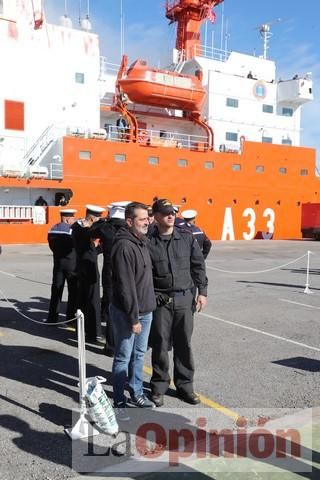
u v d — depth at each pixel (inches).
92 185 813.2
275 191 1049.5
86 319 242.5
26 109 788.6
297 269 595.5
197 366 207.6
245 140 1002.1
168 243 165.8
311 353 230.4
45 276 472.4
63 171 789.2
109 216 238.4
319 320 306.3
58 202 831.7
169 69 1067.3
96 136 818.2
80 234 242.4
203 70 990.4
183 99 869.8
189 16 1028.5
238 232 1005.2
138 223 154.5
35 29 789.9
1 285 415.5
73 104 820.0
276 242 1025.5
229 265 627.8
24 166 774.5
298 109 1088.8
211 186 952.3
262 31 1138.0
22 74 783.1
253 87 1022.4
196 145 982.4
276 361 216.7
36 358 214.1
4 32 765.9
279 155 1047.6
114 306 156.5
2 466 124.6
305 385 185.8
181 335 166.7
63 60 817.5
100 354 223.3
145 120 946.7
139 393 165.0
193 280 174.2
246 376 195.5
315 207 1088.8
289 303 367.9
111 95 946.1
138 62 850.1
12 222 788.6
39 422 150.3
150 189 872.3
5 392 174.1
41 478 119.3
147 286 156.9
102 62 936.3
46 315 300.4
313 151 1099.9
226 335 263.3
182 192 912.9
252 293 412.2
